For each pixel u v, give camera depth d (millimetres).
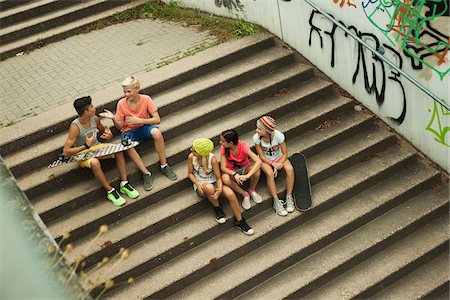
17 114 7309
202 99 7520
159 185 6570
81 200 6391
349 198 6879
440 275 6266
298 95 7617
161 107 7223
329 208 6758
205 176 6277
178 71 7672
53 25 9289
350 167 7145
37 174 6527
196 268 6012
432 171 7027
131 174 6602
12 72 8367
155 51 8391
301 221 6594
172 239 6223
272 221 6488
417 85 6438
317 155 7195
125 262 5988
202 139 6090
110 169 6711
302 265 6273
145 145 6922
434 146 6883
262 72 7883
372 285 6086
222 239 6355
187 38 8641
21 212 3336
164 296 5883
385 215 6773
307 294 6098
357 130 7414
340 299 6000
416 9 6191
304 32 7805
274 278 6176
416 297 6062
